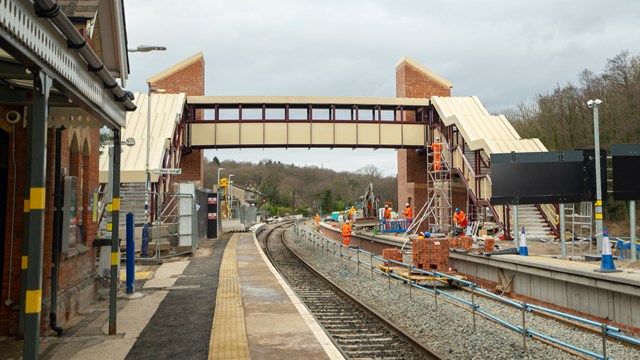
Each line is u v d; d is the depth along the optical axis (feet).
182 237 69.97
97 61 18.93
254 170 471.21
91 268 34.53
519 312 40.04
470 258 56.29
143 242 61.41
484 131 99.66
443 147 114.01
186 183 71.00
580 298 39.22
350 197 398.42
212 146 113.60
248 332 26.48
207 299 36.42
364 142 115.96
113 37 31.27
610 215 117.29
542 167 54.08
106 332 26.73
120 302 35.29
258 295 37.99
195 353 22.90
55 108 24.68
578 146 134.72
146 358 22.21
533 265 44.32
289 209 363.15
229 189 188.24
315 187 442.91
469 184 100.17
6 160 25.57
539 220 86.28
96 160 34.99
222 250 78.02
